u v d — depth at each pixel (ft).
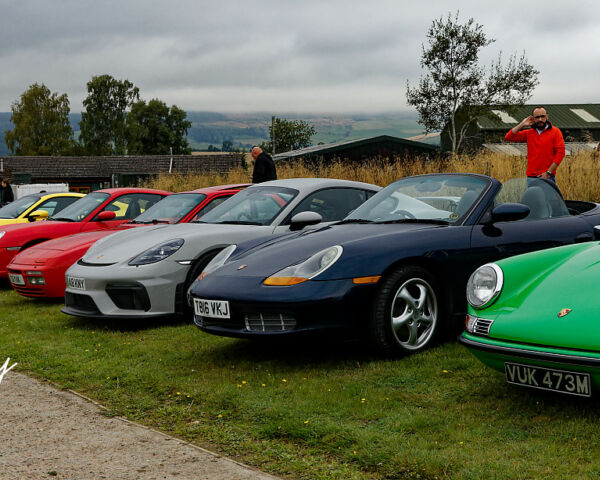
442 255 14.17
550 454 8.70
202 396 12.28
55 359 15.74
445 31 96.37
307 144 263.49
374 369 13.19
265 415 11.05
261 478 8.63
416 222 15.43
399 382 12.36
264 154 33.17
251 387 12.64
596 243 11.64
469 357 13.58
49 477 8.93
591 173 32.48
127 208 28.89
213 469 8.99
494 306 10.69
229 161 160.15
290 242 14.82
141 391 12.97
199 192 24.47
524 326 9.84
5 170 126.21
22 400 12.73
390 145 116.16
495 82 96.02
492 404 10.82
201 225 20.25
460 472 8.34
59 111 243.19
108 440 10.31
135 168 163.73
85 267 19.04
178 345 16.51
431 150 117.70
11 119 243.40
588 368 8.88
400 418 10.44
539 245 15.39
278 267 13.71
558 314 9.65
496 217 14.48
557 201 16.52
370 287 13.29
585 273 10.29
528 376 9.76
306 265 13.47
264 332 13.10
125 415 11.61
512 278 10.87
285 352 15.08
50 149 239.30
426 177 17.15
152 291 18.06
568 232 15.89
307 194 20.26
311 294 12.90
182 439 10.30
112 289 18.35
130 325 19.43
